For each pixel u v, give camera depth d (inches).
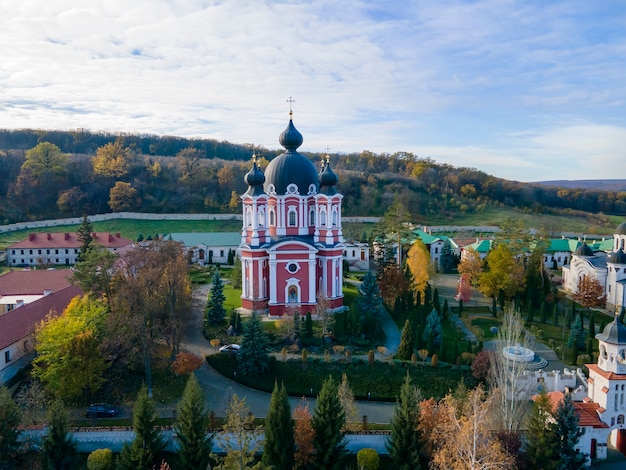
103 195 7780.5
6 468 1857.8
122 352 2603.3
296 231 3565.5
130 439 2105.1
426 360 2800.2
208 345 3021.7
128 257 3043.8
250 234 3472.0
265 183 3585.1
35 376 2394.2
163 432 2071.9
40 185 7490.2
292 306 3393.2
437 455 1737.2
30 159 7608.3
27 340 2687.0
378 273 3875.5
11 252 5108.3
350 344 3004.4
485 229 7672.2
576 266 4345.5
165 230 6934.1
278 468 1862.7
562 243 5546.3
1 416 1863.9
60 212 7224.4
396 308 3548.2
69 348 2305.6
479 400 1873.8
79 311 2598.4
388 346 3029.0
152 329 2659.9
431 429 1881.2
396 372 2672.2
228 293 4045.3
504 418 2028.8
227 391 2554.1
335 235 3503.9
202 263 5502.0
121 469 1852.9
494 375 2265.0
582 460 1867.6
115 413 2297.0
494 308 3678.6
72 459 1899.6
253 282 3449.8
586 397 2319.1
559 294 4052.7
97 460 1964.8
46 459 1857.8
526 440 2015.3
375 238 5083.7
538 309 3735.2
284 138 3580.2
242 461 1712.6
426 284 3905.0
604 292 4005.9
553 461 1841.8
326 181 3489.2
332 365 2709.2
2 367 2464.3
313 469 1910.7
